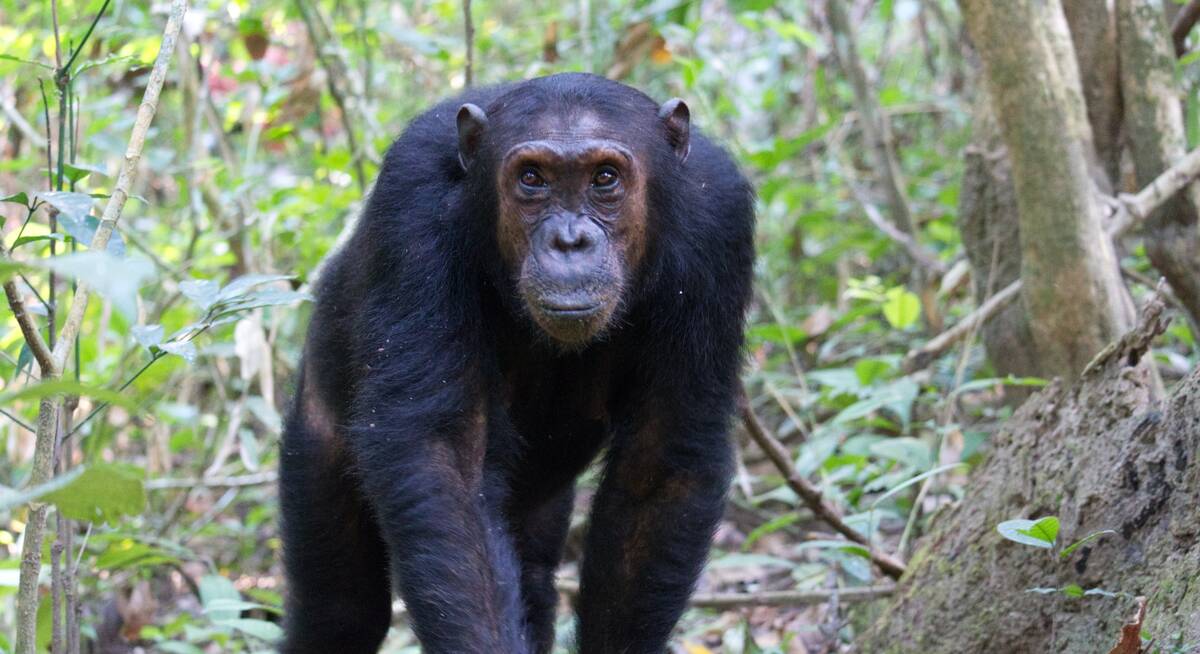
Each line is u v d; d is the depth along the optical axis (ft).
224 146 36.04
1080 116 24.56
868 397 27.84
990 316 27.14
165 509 35.42
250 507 37.65
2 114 37.24
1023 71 22.67
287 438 21.77
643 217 18.83
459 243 18.80
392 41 43.78
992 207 27.43
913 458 25.17
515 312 19.15
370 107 37.81
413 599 16.31
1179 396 16.53
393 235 18.25
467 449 18.11
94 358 33.76
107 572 30.50
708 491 19.16
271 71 35.45
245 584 32.12
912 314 29.07
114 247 14.82
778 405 38.17
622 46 31.94
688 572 18.90
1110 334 23.00
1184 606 15.14
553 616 22.72
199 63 35.99
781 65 45.24
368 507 20.81
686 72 32.17
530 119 18.47
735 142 36.52
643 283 19.24
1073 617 17.22
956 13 48.42
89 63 17.07
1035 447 19.07
